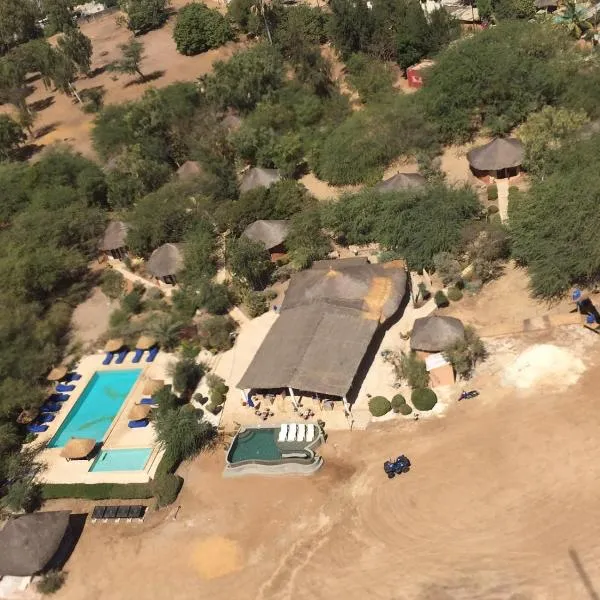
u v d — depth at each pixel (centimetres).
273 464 3953
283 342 4594
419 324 4419
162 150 7800
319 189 6862
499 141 5941
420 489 3584
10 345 5266
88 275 6575
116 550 3778
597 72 6488
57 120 10056
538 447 3606
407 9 8506
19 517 3800
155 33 12150
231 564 3519
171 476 4038
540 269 4506
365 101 8019
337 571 3325
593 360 4019
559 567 3028
